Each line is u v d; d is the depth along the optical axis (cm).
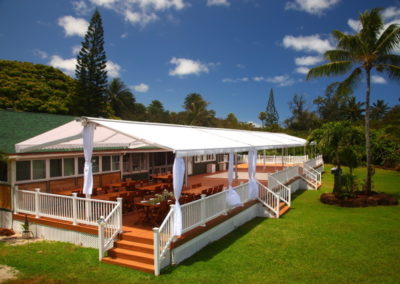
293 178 2222
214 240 1107
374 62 1908
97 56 4634
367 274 833
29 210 1142
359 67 1933
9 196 1187
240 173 2605
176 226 865
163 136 1039
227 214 1200
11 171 1175
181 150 903
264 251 1005
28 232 1085
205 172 2675
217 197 1134
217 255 963
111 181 1700
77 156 1495
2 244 1023
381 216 1504
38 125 1460
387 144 3822
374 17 1791
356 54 1847
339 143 1911
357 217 1484
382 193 1938
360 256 966
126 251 881
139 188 1450
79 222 1007
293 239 1135
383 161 3906
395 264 902
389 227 1299
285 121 8875
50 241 1053
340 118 7331
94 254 928
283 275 821
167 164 2281
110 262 863
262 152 4025
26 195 1148
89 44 4619
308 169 2575
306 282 782
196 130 1473
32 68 4528
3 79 4056
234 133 1789
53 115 1686
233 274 820
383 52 1831
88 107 4656
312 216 1506
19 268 837
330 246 1059
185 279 781
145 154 2020
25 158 1204
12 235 1128
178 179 887
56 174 1391
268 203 1526
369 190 1888
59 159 1405
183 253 918
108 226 945
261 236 1172
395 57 1822
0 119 1370
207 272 829
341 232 1224
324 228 1284
